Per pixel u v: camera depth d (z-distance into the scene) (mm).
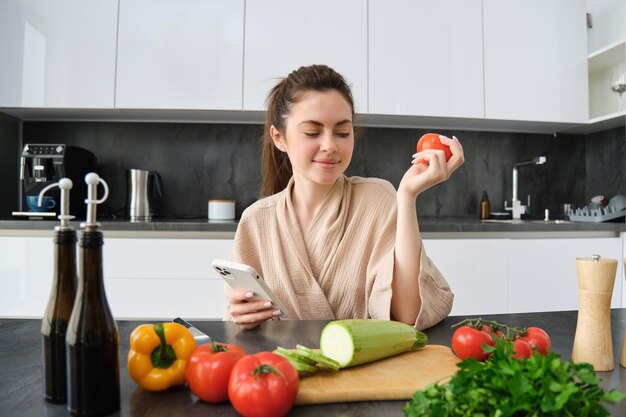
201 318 2057
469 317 972
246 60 2303
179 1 2287
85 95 2264
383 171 2756
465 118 2453
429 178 868
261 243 1124
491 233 2207
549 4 2488
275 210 1140
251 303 860
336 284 1074
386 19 2355
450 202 2789
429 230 2135
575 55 2514
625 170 2553
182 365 576
